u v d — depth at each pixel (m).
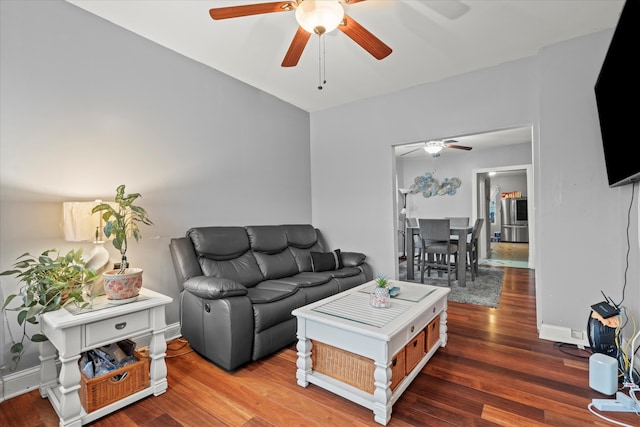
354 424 1.58
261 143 3.63
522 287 4.23
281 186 3.91
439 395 1.80
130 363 1.82
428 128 3.40
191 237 2.70
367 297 2.27
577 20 2.29
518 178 9.84
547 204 2.62
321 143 4.31
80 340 1.57
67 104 2.11
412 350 1.97
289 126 4.04
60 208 2.07
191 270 2.50
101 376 1.66
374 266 3.87
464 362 2.19
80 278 1.83
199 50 2.73
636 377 1.91
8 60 1.87
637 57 1.46
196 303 2.32
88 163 2.21
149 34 2.48
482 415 1.62
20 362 1.89
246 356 2.15
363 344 1.66
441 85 3.31
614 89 1.81
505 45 2.63
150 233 2.57
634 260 2.15
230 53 2.78
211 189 3.07
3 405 1.76
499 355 2.29
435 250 4.48
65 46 2.10
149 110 2.57
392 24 2.33
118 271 1.92
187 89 2.85
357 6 2.12
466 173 6.38
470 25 2.35
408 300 2.17
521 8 2.15
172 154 2.74
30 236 1.95
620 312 2.12
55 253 2.03
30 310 1.64
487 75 3.04
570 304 2.53
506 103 2.95
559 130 2.57
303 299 2.61
